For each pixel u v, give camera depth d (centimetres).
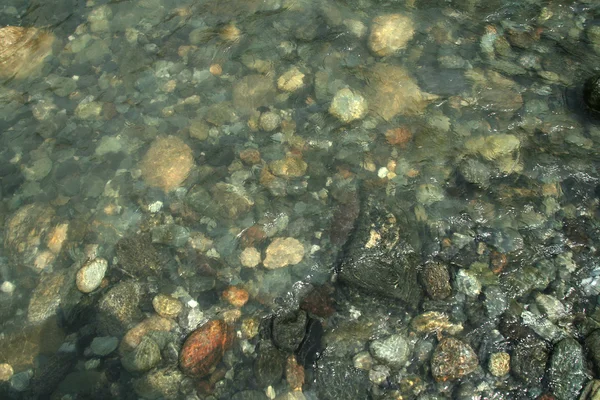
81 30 175
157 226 149
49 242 148
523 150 154
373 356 133
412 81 164
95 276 143
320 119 159
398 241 144
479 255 142
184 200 151
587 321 135
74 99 165
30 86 167
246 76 166
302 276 143
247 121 160
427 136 157
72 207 152
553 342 133
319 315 138
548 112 159
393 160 154
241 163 156
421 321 136
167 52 171
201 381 133
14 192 154
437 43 170
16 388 135
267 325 138
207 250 146
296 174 154
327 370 133
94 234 149
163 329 138
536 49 169
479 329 135
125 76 168
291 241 146
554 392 129
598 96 156
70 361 137
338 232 146
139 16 177
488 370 131
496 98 161
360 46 170
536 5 176
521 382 130
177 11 178
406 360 133
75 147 159
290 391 132
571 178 151
